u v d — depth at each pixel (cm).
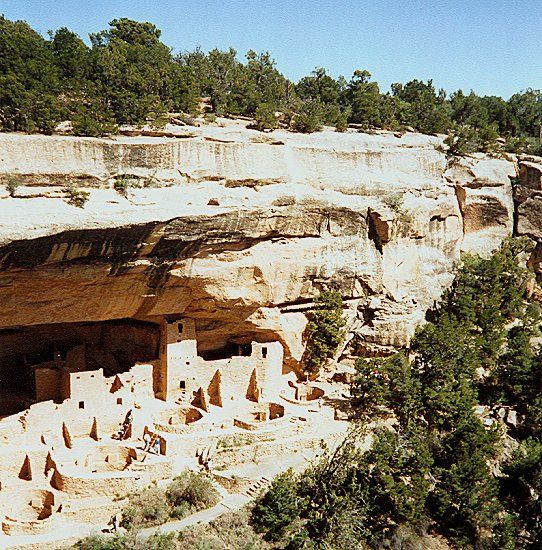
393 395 4678
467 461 4088
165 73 5734
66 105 4575
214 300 4434
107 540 3334
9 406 4197
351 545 3603
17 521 3419
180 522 3584
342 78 8612
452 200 6025
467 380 4941
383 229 5084
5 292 3697
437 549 3866
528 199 6594
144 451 3884
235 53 7838
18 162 3659
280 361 4856
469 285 5825
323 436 4316
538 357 5225
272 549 3516
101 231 3619
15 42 5009
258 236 4362
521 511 4225
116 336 4906
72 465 3734
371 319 5216
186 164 4266
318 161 4944
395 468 3975
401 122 7206
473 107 8781
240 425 4262
